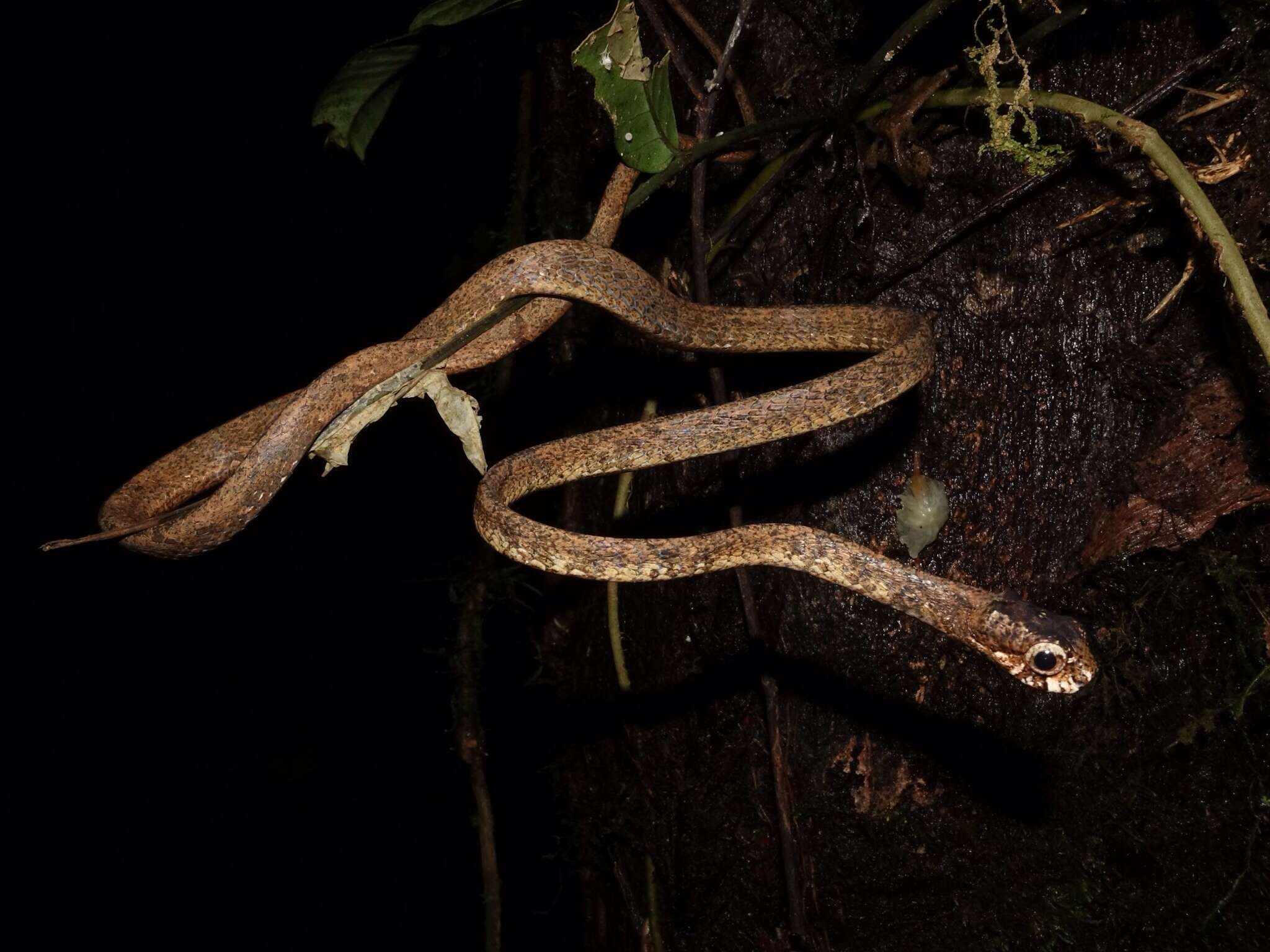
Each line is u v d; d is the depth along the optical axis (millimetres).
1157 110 275
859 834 312
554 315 294
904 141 290
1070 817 302
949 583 279
